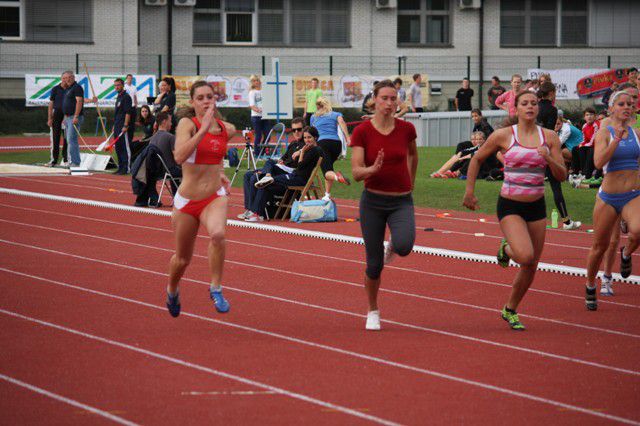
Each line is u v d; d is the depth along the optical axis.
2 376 9.14
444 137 44.91
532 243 11.42
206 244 18.03
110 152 40.16
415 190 26.78
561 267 15.58
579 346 10.66
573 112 53.03
